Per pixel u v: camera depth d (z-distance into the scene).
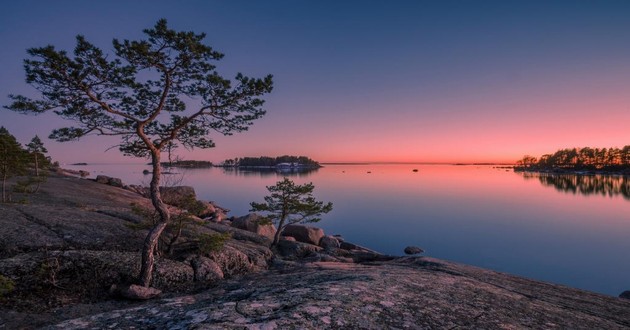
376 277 9.12
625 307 9.68
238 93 13.48
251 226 32.19
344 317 5.13
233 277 15.20
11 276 11.62
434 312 6.02
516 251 36.47
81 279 12.59
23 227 15.42
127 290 11.86
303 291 6.80
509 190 119.06
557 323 6.59
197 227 21.59
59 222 16.94
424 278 9.72
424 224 53.91
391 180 187.00
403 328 5.01
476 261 32.59
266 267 18.33
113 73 11.52
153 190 13.04
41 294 11.41
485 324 5.75
